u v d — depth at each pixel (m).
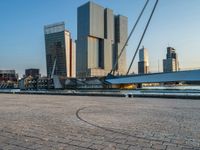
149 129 8.11
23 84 132.88
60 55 187.62
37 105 18.48
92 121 9.84
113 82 86.62
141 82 78.88
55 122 9.60
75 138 6.79
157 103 20.41
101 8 196.88
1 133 7.49
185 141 6.49
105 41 199.38
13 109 15.09
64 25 185.88
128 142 6.36
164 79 73.38
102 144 6.17
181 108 15.74
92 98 30.11
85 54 187.62
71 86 104.56
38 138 6.82
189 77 68.12
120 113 12.72
